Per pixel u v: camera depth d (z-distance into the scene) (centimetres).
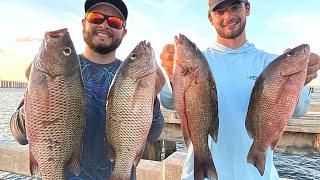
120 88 74
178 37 79
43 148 72
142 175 128
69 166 74
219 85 85
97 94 82
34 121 71
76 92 73
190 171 85
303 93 86
